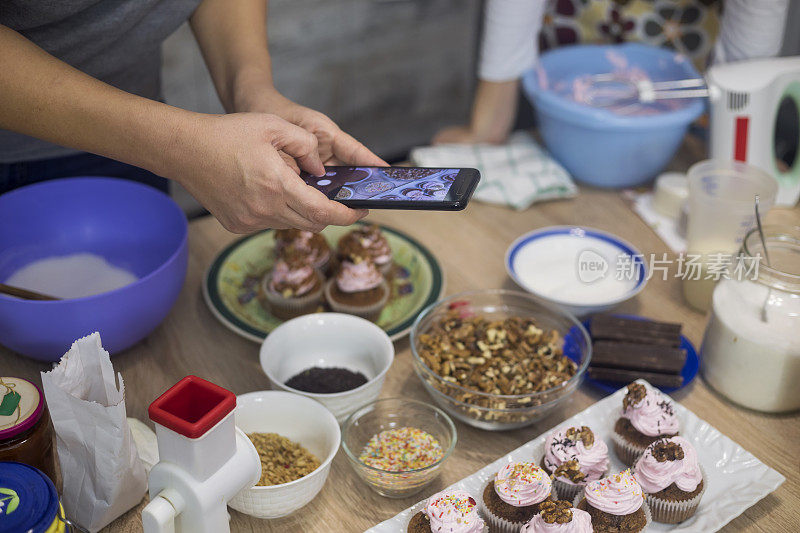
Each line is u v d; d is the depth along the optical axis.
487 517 0.91
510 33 1.68
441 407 1.08
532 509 0.89
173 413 0.74
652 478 0.91
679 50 1.87
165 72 2.44
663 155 1.57
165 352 1.19
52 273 1.23
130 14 1.14
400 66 2.98
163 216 1.25
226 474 0.76
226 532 0.79
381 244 1.36
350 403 1.02
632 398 1.00
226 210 0.99
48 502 0.75
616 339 1.15
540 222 1.53
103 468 0.83
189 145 0.92
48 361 1.12
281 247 1.37
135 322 1.10
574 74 1.75
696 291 1.27
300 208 0.92
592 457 0.95
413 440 1.00
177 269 1.13
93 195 1.28
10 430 0.82
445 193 0.91
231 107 1.25
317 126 1.09
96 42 1.15
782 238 1.09
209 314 1.27
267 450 0.95
